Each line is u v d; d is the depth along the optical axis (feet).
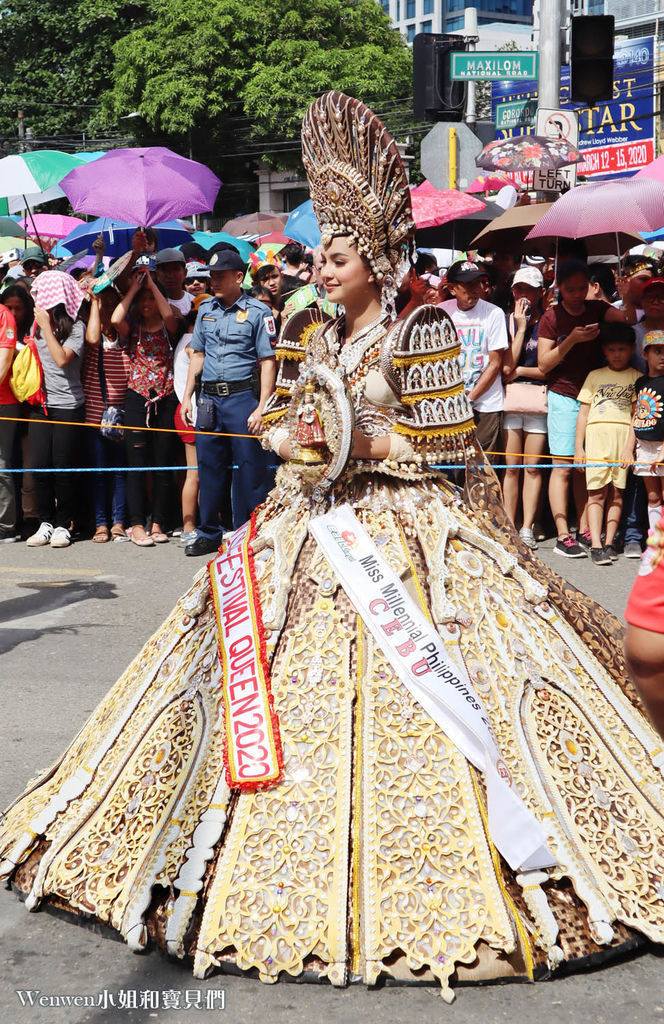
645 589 6.19
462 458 9.85
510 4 215.72
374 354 9.79
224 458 24.44
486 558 9.83
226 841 8.56
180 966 8.39
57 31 130.31
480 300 24.84
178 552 25.62
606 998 8.01
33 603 20.94
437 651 8.95
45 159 28.84
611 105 80.64
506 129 55.06
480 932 8.04
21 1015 7.98
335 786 8.52
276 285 29.94
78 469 26.02
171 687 9.64
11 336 25.66
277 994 8.04
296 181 112.88
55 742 13.58
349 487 9.89
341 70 102.63
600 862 8.61
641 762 9.48
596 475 23.81
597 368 24.30
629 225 23.32
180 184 25.57
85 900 8.89
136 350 25.82
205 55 100.01
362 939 8.11
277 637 9.31
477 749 8.62
